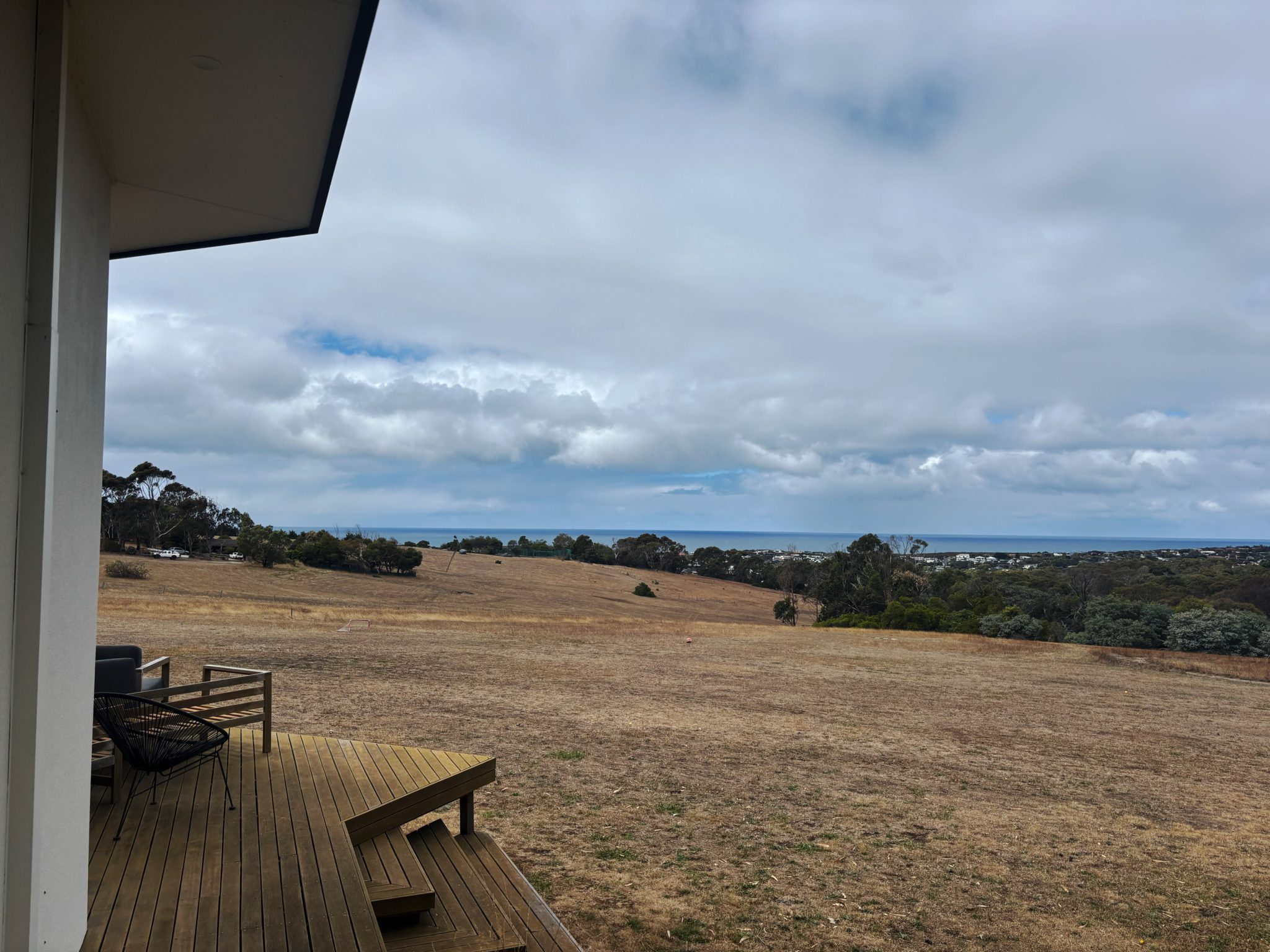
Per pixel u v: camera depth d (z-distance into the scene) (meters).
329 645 18.27
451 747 9.66
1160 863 7.11
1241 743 12.94
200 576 49.66
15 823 2.14
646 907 5.57
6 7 1.98
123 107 2.95
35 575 2.18
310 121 3.09
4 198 1.99
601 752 9.95
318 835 4.07
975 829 7.77
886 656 22.97
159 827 4.14
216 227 4.23
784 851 6.88
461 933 3.68
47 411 2.21
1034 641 27.89
